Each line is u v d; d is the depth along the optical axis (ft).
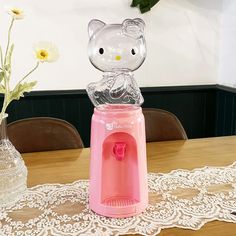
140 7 7.27
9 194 2.88
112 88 2.95
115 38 2.87
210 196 2.98
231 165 3.74
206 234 2.41
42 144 4.62
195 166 3.72
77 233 2.43
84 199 2.96
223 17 7.95
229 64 7.91
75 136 4.65
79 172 3.59
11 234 2.42
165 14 7.57
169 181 3.31
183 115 8.17
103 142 2.63
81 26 7.08
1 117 2.87
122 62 2.92
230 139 4.79
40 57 2.70
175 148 4.37
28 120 4.64
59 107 7.26
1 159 2.95
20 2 6.60
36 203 2.88
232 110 7.68
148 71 7.79
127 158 2.72
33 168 3.70
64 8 6.89
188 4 7.68
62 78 7.25
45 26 6.87
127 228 2.48
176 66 7.98
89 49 3.01
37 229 2.48
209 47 8.13
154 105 7.87
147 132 5.12
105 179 2.70
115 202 2.71
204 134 8.40
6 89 2.79
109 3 7.14
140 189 2.71
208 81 8.33
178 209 2.74
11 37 6.69
